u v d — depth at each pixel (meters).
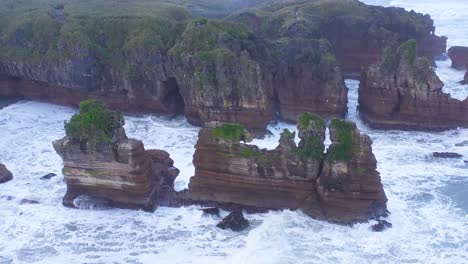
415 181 48.38
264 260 37.03
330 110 61.81
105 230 41.16
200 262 37.06
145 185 42.91
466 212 43.47
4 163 52.22
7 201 45.12
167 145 56.56
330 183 40.97
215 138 42.62
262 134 58.38
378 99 60.19
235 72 58.50
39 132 60.75
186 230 40.97
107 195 43.88
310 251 38.06
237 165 42.56
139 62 64.88
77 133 42.41
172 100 65.75
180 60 62.09
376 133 59.91
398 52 59.53
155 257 37.84
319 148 41.31
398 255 37.75
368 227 40.34
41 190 47.00
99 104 44.09
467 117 59.12
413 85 58.84
